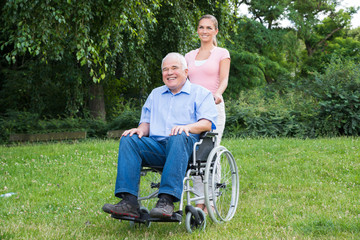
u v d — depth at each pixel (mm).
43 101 15672
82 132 12492
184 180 3213
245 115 11688
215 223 3561
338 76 11750
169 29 12852
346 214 3674
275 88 18938
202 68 4133
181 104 3529
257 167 6617
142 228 3492
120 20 8289
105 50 8734
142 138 3330
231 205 4012
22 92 15828
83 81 13891
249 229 3379
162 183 3152
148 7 9406
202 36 4184
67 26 8227
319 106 11391
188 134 3256
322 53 29375
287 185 5309
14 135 12367
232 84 21891
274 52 26938
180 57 3551
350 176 5695
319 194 4715
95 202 4727
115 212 3064
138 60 12758
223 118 4156
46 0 7531
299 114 11664
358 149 7539
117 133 12797
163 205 3080
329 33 32000
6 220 3854
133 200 3166
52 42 8219
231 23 13352
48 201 4730
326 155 7176
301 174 6008
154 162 3385
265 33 24266
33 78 14266
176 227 3480
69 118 14023
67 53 12492
